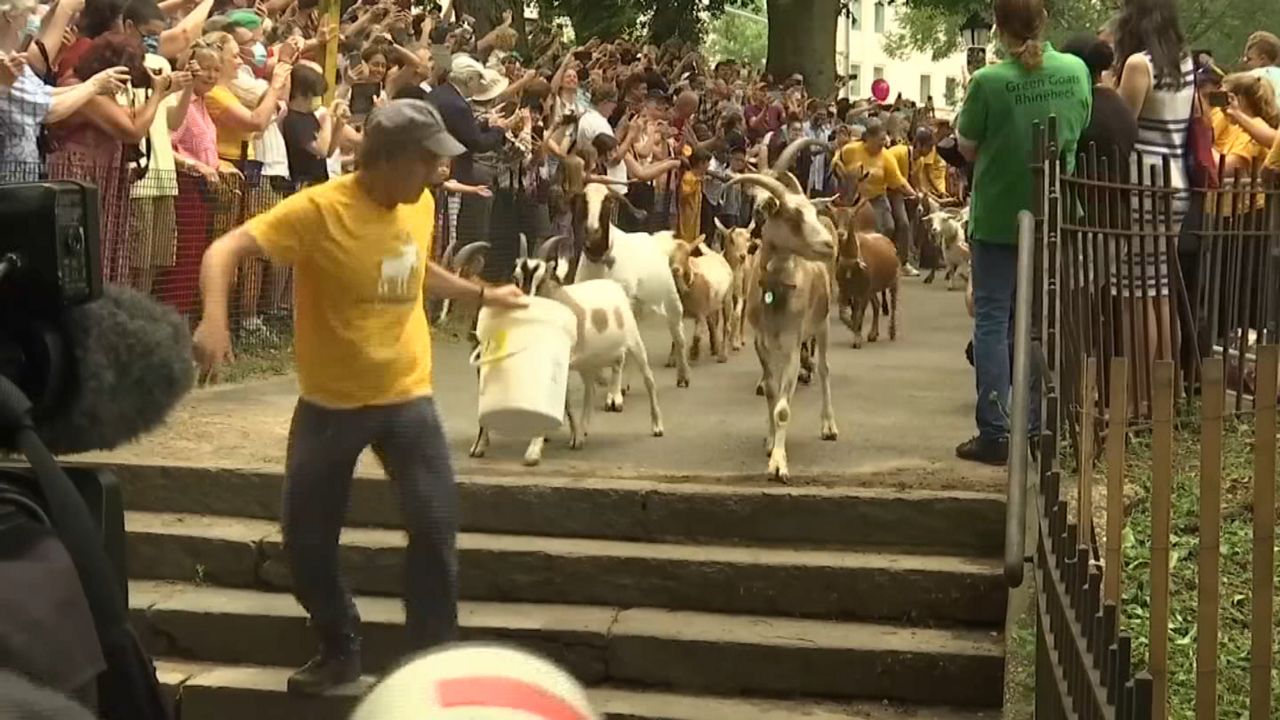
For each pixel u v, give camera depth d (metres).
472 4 20.56
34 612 1.84
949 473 6.43
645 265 8.86
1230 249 7.40
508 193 12.52
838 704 5.36
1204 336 7.39
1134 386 6.86
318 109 9.95
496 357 6.23
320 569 4.98
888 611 5.66
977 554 5.86
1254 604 3.86
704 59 24.38
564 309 6.41
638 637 5.47
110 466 6.42
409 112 4.64
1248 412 7.18
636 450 7.04
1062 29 40.59
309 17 11.77
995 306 6.61
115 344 2.22
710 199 15.58
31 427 2.04
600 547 5.97
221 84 9.08
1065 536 3.87
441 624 4.91
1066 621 3.60
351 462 4.84
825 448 7.07
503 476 6.35
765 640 5.43
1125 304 7.00
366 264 4.68
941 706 5.32
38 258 2.14
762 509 6.00
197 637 5.75
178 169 8.50
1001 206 6.46
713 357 10.73
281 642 5.71
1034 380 6.40
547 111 13.21
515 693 1.10
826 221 7.72
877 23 75.88
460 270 6.25
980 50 25.64
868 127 17.91
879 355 10.88
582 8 32.22
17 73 6.52
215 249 4.55
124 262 7.88
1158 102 7.54
